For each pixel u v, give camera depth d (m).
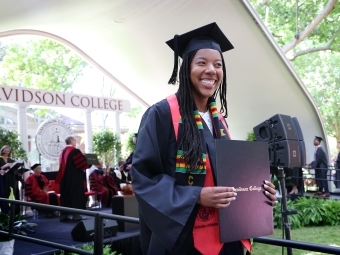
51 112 24.44
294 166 5.05
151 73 12.37
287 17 17.92
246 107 13.24
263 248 6.37
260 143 1.55
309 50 18.77
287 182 10.42
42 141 10.26
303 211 8.12
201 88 1.58
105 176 10.60
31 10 7.24
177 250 1.44
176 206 1.32
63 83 23.16
